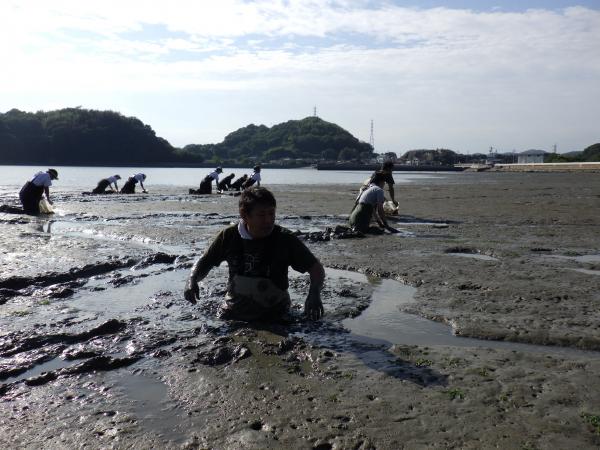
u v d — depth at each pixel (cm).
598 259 768
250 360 354
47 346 381
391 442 248
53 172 1441
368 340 402
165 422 267
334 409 281
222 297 516
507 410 281
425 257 766
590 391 306
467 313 474
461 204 1812
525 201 1945
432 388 310
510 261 742
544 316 465
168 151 13912
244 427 262
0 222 1187
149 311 470
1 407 285
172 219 1284
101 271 643
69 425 264
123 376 328
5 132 11856
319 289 414
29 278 579
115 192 2478
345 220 1319
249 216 421
